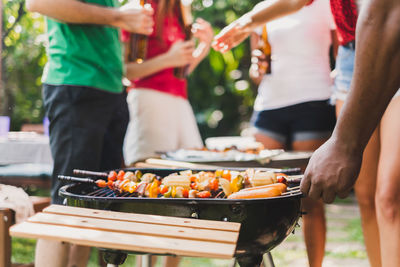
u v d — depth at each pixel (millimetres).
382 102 1091
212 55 8117
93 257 3400
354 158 1107
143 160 2797
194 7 8070
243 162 2332
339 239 3885
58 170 1995
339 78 2189
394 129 1487
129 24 2086
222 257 1007
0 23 3660
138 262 2344
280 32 2877
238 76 8445
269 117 2984
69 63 2031
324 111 2855
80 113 2008
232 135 8609
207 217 1299
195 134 3018
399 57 1063
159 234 1104
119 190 1538
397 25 1050
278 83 2912
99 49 2096
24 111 5422
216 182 1523
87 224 1154
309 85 2850
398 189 1436
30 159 2629
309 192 1144
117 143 2439
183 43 2760
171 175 1666
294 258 3355
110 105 2154
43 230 1105
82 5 1991
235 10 7980
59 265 1847
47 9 1978
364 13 1090
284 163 2453
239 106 8641
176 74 2814
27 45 5320
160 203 1300
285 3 2176
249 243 1325
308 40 2857
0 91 4254
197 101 8609
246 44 8055
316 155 1143
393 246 1418
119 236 1092
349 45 2096
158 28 2846
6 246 1828
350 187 1111
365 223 2121
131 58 2707
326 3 2861
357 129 1106
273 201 1308
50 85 2043
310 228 2344
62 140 1995
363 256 3379
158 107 2814
